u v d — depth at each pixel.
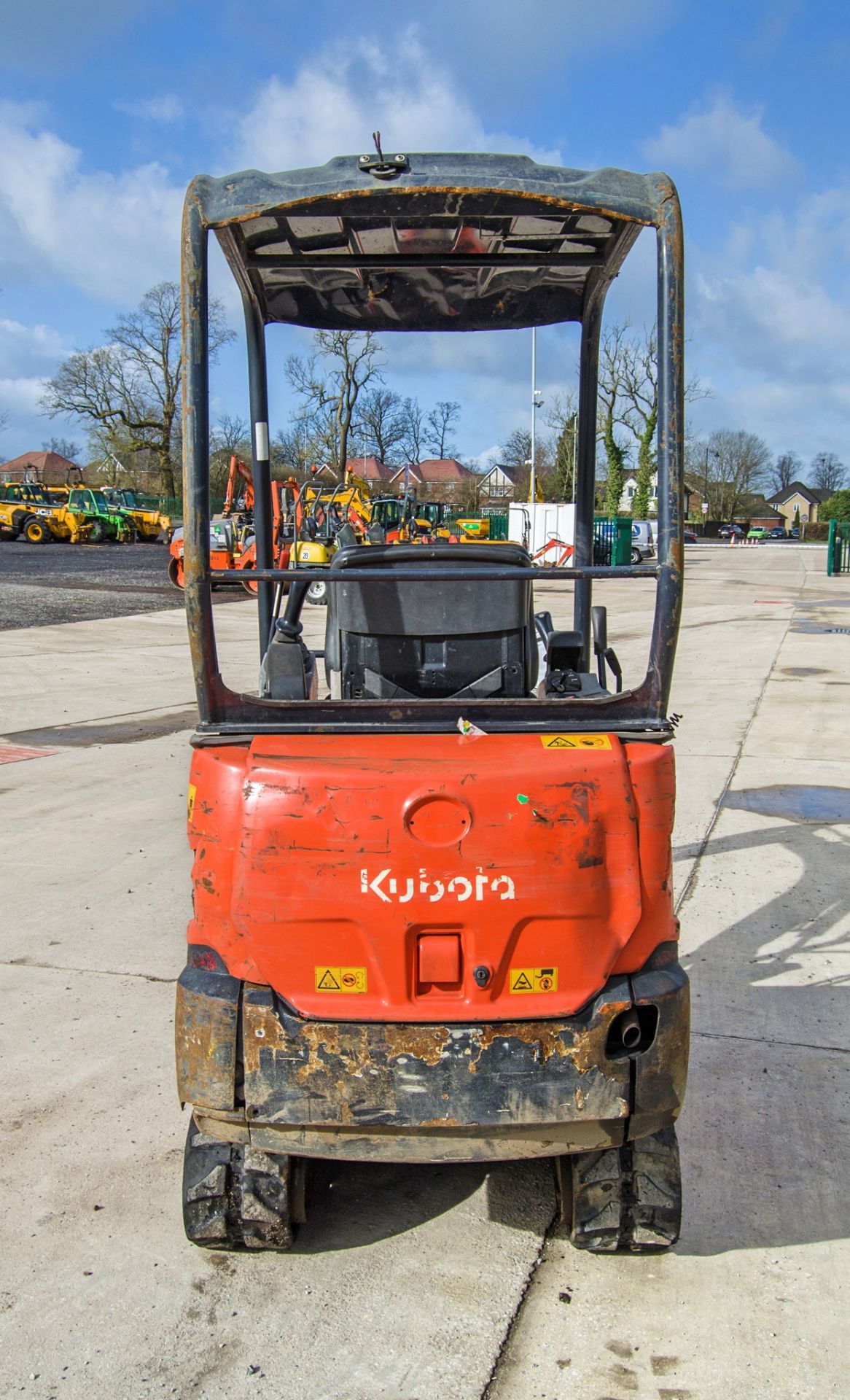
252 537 18.48
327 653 3.88
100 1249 3.23
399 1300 3.02
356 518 13.02
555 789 2.65
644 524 34.88
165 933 5.54
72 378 58.69
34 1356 2.81
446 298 4.03
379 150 2.65
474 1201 3.49
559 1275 3.12
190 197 2.68
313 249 3.48
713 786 8.20
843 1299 3.02
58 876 6.39
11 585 24.48
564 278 3.87
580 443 4.10
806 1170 3.60
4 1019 4.64
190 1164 3.07
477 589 3.51
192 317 2.67
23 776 8.65
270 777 2.67
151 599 22.16
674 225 2.67
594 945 2.69
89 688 12.52
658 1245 3.11
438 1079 2.66
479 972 2.65
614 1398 2.67
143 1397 2.68
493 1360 2.79
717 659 14.56
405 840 2.62
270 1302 3.01
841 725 10.32
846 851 6.77
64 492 46.75
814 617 20.23
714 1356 2.80
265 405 3.92
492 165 2.67
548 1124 2.71
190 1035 2.75
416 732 2.79
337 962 2.67
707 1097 4.04
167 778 8.60
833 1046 4.41
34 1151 3.71
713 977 5.05
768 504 118.38
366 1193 3.53
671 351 2.68
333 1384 2.72
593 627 4.40
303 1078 2.68
